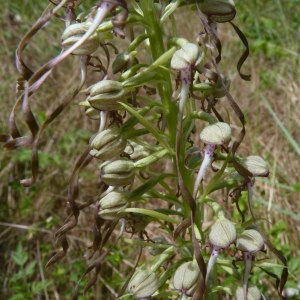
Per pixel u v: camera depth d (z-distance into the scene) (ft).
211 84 0.42
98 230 0.44
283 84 1.09
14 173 1.01
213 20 0.42
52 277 0.87
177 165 0.38
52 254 0.91
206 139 0.40
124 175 0.42
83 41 0.38
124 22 0.36
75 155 1.04
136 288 0.43
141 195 0.43
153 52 0.41
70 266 0.88
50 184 0.99
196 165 0.44
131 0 0.41
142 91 1.09
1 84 1.18
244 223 0.44
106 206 0.43
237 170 0.41
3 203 0.98
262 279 0.74
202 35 0.41
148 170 0.48
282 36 1.28
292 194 0.87
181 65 0.38
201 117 0.42
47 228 0.94
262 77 1.11
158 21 0.41
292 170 0.92
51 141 1.06
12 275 0.89
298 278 0.73
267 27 1.29
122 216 0.43
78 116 1.10
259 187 0.89
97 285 0.83
